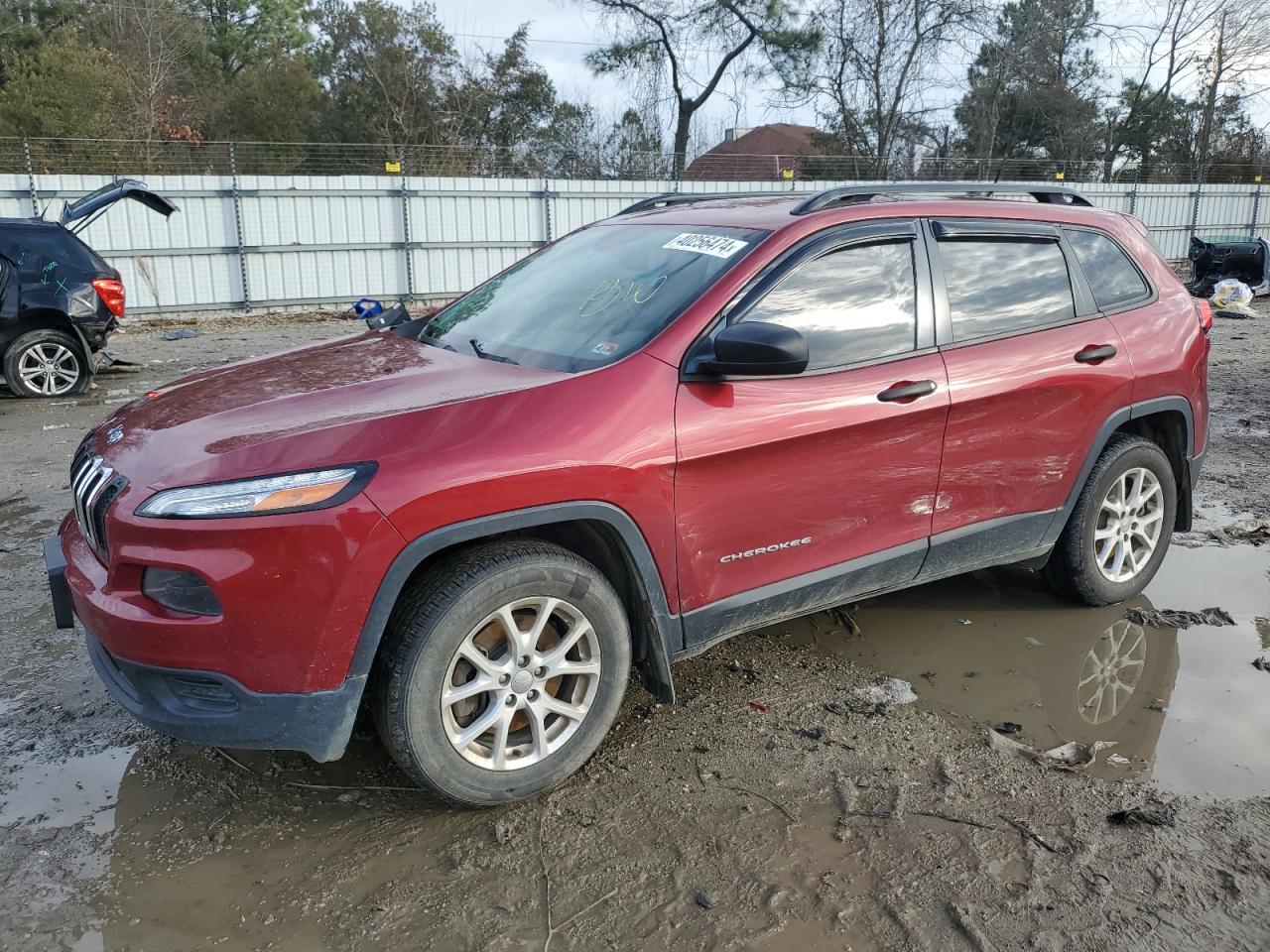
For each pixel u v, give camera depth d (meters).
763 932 2.46
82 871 2.68
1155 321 4.26
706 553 3.16
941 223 3.72
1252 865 2.70
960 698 3.64
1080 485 4.10
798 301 3.32
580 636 2.98
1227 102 41.09
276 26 41.56
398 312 4.62
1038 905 2.54
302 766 3.20
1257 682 3.78
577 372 3.06
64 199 17.36
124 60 32.03
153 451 2.84
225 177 18.30
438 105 36.00
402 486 2.62
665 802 2.98
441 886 2.63
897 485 3.53
